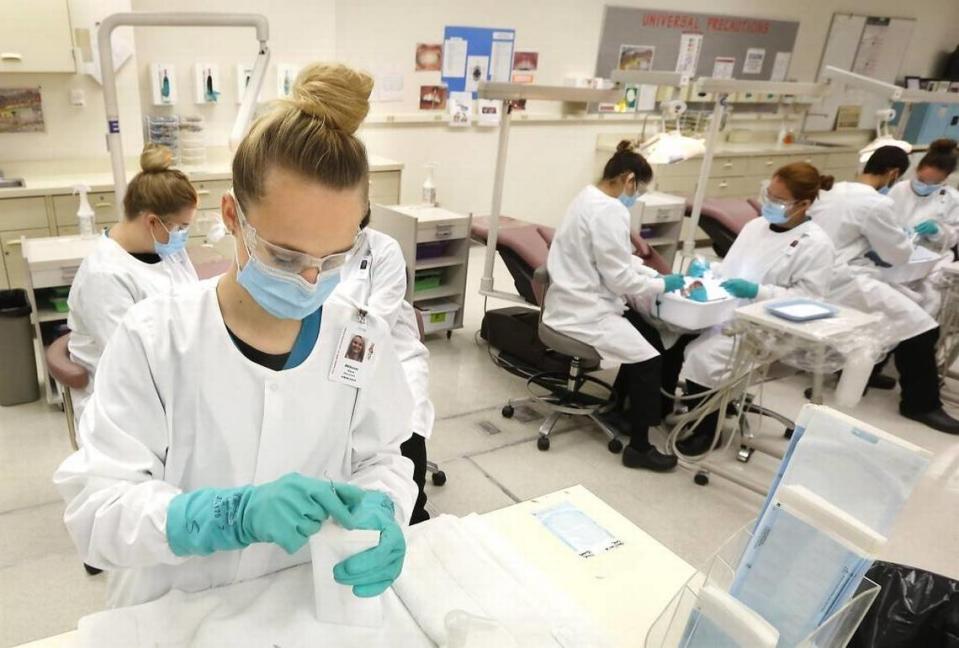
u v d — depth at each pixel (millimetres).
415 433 1902
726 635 771
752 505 2514
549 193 5797
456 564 1002
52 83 3465
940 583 1093
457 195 5320
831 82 3414
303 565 969
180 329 840
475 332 3996
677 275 2707
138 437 832
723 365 2627
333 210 762
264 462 888
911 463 741
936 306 3674
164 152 1897
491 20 4961
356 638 849
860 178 3750
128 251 1927
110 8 3430
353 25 4445
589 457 2758
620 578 1082
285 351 887
